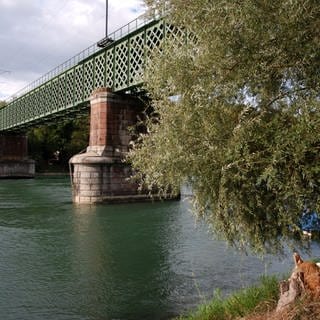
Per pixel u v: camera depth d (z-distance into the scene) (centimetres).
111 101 3722
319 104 618
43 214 3028
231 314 743
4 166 8212
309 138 587
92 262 1631
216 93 710
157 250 1817
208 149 686
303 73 659
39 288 1307
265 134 640
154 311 1101
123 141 3769
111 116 3716
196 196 746
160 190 791
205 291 1241
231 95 703
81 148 10450
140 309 1117
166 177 717
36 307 1143
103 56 3919
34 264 1606
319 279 618
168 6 757
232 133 666
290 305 602
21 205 3600
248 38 661
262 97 691
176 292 1247
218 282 1316
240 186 692
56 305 1157
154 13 780
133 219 2764
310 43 625
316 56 633
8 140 8450
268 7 639
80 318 1066
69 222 2658
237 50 675
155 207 3403
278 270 1362
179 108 721
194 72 719
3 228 2441
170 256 1695
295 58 651
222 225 737
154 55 792
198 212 752
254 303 745
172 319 948
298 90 673
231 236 762
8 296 1235
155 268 1522
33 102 6084
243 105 710
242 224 737
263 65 658
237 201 704
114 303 1167
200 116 698
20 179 8056
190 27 718
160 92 768
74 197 3759
